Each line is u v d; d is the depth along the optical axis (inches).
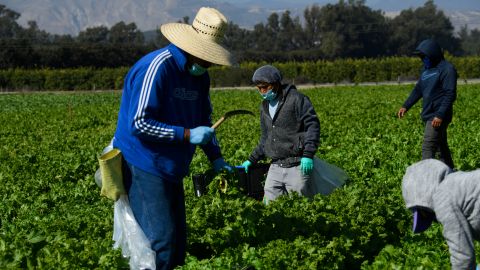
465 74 3115.2
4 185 468.4
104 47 4581.7
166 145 236.2
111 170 234.1
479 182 171.3
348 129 759.7
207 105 258.2
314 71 3260.3
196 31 239.8
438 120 419.8
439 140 432.8
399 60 3189.0
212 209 315.9
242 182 349.4
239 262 258.1
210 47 234.1
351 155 535.2
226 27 240.7
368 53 5807.1
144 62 233.9
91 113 1300.4
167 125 230.7
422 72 435.8
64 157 603.2
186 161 242.8
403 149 564.7
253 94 1891.0
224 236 289.7
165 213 236.5
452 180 174.9
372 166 500.1
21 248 253.0
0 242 257.0
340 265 271.3
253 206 312.3
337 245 273.0
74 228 301.4
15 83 3189.0
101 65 4574.3
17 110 1652.3
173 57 235.0
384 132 707.4
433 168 178.7
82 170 530.6
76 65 4488.2
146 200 235.9
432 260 256.8
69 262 243.4
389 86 2146.9
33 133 949.2
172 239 237.1
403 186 183.3
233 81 3102.9
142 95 228.4
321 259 262.7
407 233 299.7
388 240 307.6
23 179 496.1
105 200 389.1
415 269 246.2
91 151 652.7
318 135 321.1
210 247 294.4
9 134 962.1
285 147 327.9
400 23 6151.6
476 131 677.9
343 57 5654.5
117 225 255.1
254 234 291.9
